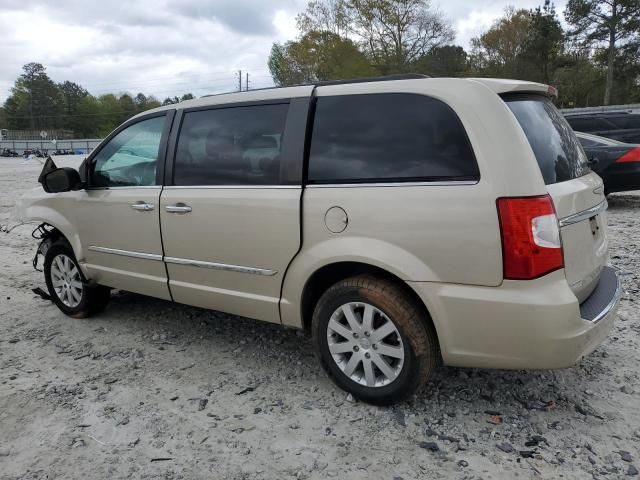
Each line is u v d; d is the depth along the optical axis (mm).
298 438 3064
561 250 2799
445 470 2758
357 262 3150
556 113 3465
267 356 4117
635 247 6977
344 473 2766
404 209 2963
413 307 3064
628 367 3717
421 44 51250
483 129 2820
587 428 3061
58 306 5133
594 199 3338
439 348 3143
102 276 4609
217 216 3701
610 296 3215
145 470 2838
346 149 3232
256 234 3531
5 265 7254
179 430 3176
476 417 3201
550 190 2861
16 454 3002
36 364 4098
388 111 3139
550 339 2738
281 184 3434
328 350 3414
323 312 3375
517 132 2816
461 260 2836
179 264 4012
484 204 2760
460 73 54188
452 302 2881
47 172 4801
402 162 3037
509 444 2941
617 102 48312
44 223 5109
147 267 4250
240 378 3781
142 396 3572
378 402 3281
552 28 47969
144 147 4250
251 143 3619
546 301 2713
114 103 119688
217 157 3787
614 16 44906
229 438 3086
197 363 4035
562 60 48000
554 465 2766
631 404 3277
